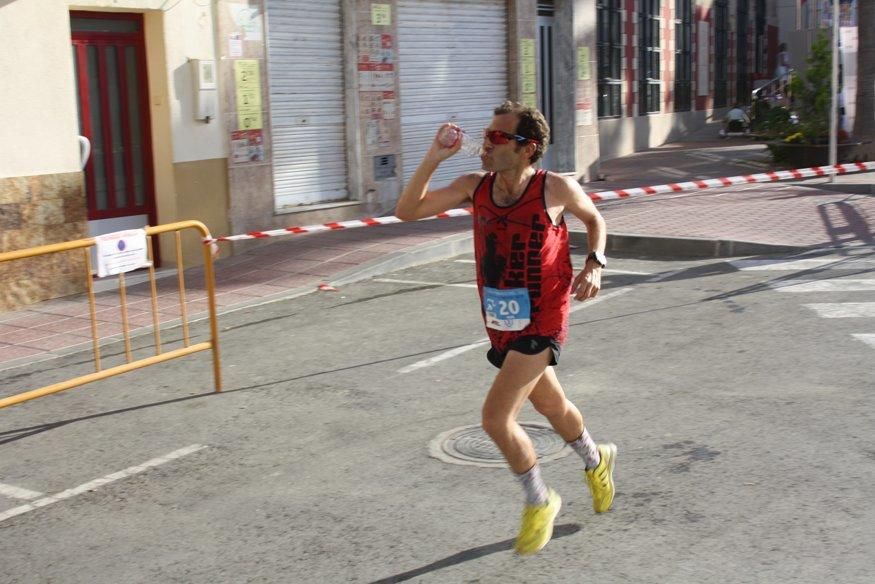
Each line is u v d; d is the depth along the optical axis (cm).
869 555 424
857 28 1823
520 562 438
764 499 486
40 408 710
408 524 484
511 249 423
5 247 1027
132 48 1192
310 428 635
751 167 2016
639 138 2612
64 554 477
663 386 674
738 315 854
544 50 1852
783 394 642
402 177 1520
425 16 1551
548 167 1886
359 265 1146
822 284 951
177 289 1094
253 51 1280
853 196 1459
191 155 1223
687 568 422
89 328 943
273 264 1188
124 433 647
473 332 859
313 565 448
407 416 646
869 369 685
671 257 1164
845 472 514
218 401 703
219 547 473
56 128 1070
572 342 798
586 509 488
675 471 527
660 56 2752
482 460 561
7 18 1022
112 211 1187
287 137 1360
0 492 559
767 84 3080
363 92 1439
